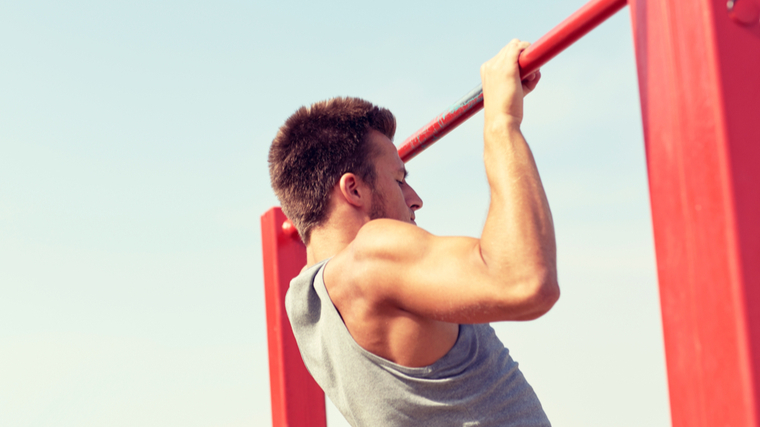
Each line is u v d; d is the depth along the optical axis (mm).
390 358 1085
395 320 1043
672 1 661
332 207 1278
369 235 1062
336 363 1169
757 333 576
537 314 873
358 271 1068
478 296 880
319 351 1232
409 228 1018
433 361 1068
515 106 978
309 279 1225
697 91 629
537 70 1046
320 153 1286
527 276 838
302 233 1339
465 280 894
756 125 614
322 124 1302
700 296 619
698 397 616
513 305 854
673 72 658
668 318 656
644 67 699
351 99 1353
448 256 937
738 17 619
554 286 846
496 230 882
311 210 1293
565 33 874
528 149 945
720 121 602
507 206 888
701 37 626
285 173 1331
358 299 1082
